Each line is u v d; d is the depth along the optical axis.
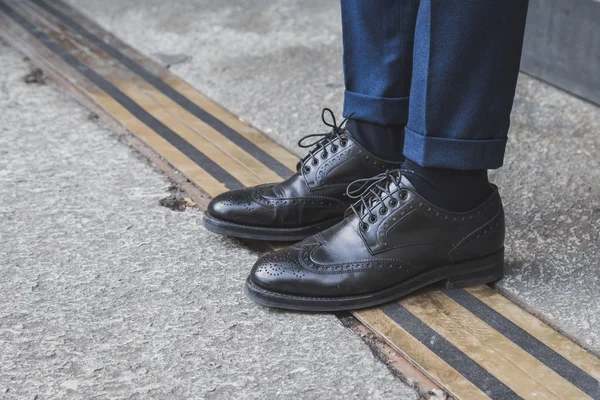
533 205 1.81
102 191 1.90
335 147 1.64
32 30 3.07
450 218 1.46
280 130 2.22
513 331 1.40
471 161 1.40
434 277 1.49
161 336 1.38
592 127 2.21
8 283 1.54
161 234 1.72
